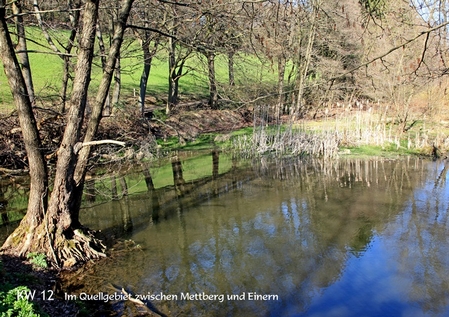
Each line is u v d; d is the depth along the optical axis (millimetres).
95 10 7805
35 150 7980
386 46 14984
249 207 12102
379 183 14344
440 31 6672
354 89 23750
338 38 21969
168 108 23375
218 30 11922
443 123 21703
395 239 9750
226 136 21859
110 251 8922
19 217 11148
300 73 23312
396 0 6906
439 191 13367
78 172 8531
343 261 8664
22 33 12867
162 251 9016
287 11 8430
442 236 9906
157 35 15719
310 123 23641
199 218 11164
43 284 7250
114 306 6754
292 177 15422
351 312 6828
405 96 20844
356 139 19938
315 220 10977
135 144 18453
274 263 8539
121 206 12172
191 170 16562
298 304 7035
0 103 17891
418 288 7598
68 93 18359
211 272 8094
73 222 8633
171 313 6684
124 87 27250
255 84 26969
